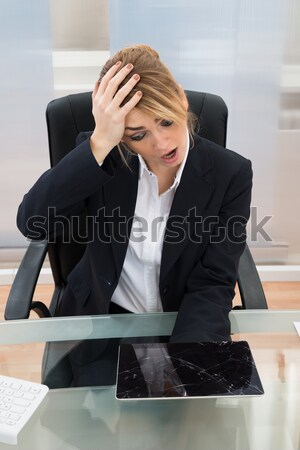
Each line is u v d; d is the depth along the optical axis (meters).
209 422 0.88
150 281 1.28
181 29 2.11
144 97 0.97
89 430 0.87
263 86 2.21
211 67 2.18
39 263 1.31
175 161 1.07
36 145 2.31
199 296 1.17
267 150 2.33
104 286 1.25
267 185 2.40
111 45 2.14
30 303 1.21
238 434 0.86
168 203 1.22
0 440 0.85
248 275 1.28
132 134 1.03
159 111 0.96
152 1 2.06
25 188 2.39
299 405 0.91
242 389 0.91
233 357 0.99
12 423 0.86
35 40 2.12
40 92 2.22
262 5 2.06
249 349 1.02
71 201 1.14
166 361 0.98
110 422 0.89
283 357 1.02
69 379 0.99
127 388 0.92
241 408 0.90
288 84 2.20
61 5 2.06
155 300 1.31
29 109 2.25
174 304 1.29
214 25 2.10
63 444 0.85
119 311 1.37
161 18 2.09
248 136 2.30
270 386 0.95
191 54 2.16
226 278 1.21
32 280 1.27
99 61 2.17
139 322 1.15
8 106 2.23
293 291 2.51
